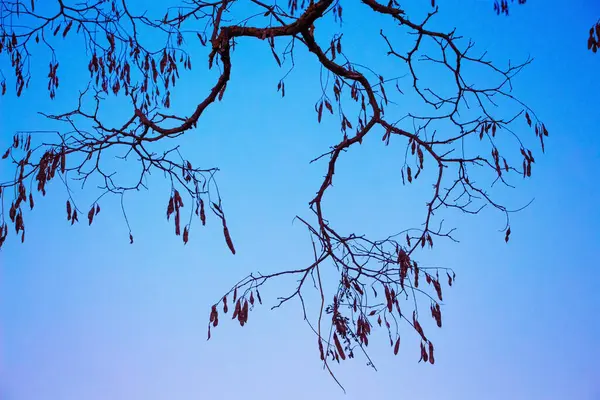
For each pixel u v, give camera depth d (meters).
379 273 3.77
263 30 4.00
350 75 4.20
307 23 3.93
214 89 4.04
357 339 3.63
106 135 3.87
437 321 3.84
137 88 4.57
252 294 3.82
